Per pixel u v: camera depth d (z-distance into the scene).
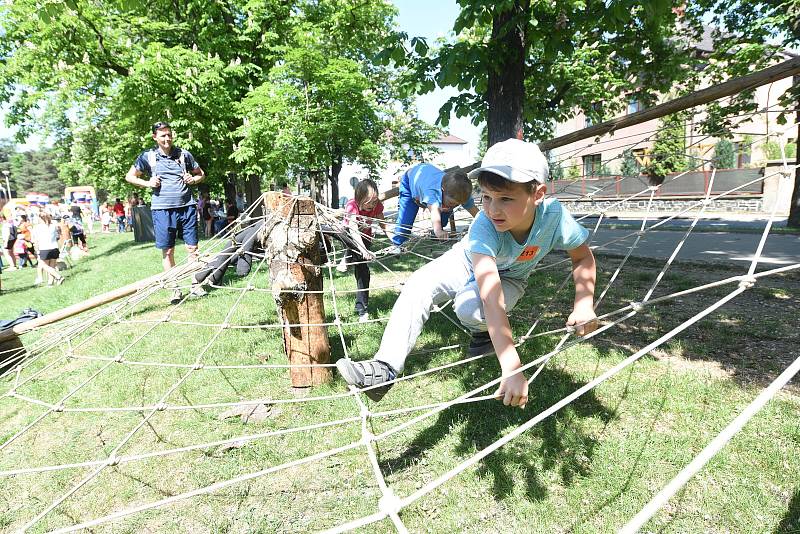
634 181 21.08
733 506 2.24
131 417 3.44
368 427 3.11
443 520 2.30
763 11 10.64
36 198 37.81
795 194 12.29
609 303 5.44
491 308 2.05
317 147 14.23
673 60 8.83
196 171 6.53
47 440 3.28
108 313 3.72
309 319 3.68
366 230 5.59
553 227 2.30
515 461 2.65
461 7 5.97
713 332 4.31
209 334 4.96
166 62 12.12
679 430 2.82
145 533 2.36
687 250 9.20
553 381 3.47
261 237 3.92
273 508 2.46
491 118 6.48
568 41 6.23
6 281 12.55
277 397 3.59
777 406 2.94
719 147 19.25
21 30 13.05
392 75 22.72
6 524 2.51
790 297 5.27
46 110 24.23
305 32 14.36
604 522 2.21
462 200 4.55
